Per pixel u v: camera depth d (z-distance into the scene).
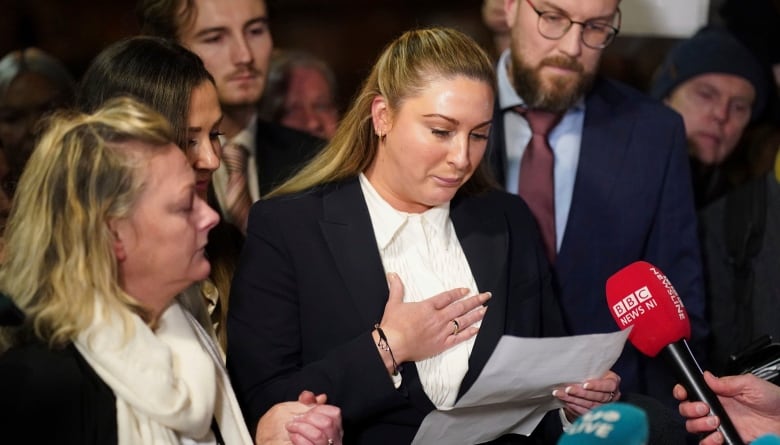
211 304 2.30
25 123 3.07
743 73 3.37
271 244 2.16
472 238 2.21
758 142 3.43
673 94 3.42
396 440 2.10
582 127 2.85
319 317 2.12
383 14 3.97
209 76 2.16
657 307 2.06
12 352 1.74
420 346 2.04
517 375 1.97
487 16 3.27
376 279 2.11
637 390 2.73
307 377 2.05
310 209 2.18
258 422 2.05
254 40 2.89
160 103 2.07
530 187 2.85
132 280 1.78
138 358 1.73
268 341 2.13
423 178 2.06
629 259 2.77
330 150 2.24
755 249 2.95
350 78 3.96
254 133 2.94
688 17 3.40
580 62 2.74
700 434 2.09
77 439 1.70
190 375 1.83
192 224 1.79
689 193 2.82
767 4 3.34
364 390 2.02
